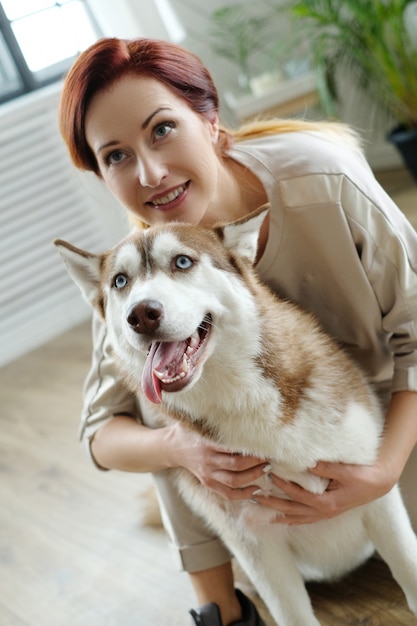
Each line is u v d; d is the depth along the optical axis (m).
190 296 1.29
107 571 2.08
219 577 1.68
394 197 3.91
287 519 1.43
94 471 2.64
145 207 1.52
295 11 3.75
